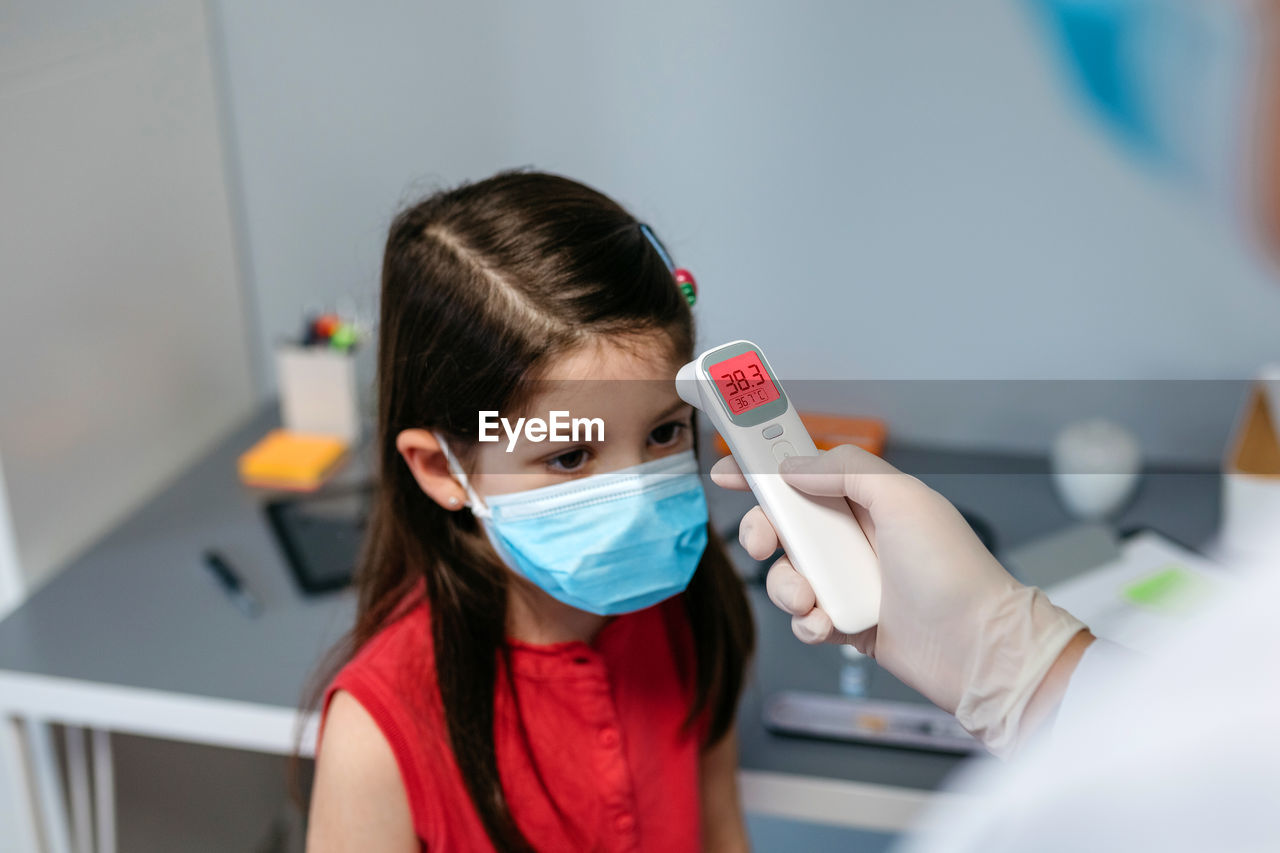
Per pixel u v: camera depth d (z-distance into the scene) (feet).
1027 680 1.98
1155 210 4.50
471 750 2.60
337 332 5.02
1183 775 0.69
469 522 2.69
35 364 4.14
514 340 2.30
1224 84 4.17
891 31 4.46
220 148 5.18
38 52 4.05
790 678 3.59
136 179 4.65
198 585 4.06
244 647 3.70
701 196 4.91
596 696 2.75
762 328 5.10
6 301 3.97
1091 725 0.77
